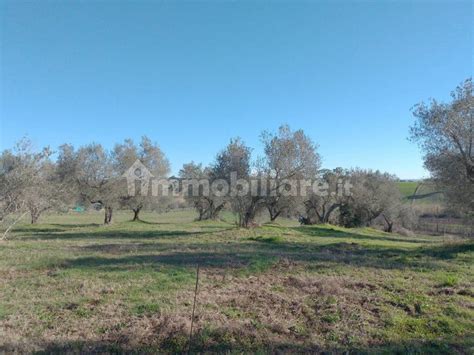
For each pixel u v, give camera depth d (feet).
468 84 49.42
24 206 67.72
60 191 82.38
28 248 53.72
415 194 161.68
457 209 57.77
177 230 89.92
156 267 37.04
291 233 81.51
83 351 17.49
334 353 17.40
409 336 19.26
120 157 120.06
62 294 27.02
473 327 20.33
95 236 77.92
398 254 47.42
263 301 25.03
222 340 18.67
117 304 24.25
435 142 52.44
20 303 24.58
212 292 27.20
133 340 18.57
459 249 48.73
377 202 138.72
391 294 26.58
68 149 112.88
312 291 27.48
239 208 87.61
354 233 99.09
